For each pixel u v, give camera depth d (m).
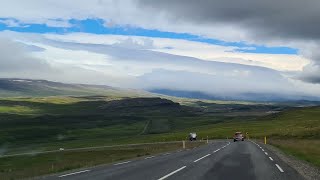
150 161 30.17
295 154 39.22
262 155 36.47
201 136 149.00
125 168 24.42
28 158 87.12
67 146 155.25
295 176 19.72
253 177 19.38
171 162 28.72
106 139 190.25
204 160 30.44
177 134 170.75
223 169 23.23
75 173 22.09
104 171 22.84
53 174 22.53
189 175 20.03
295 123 185.75
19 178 22.02
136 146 98.12
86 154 82.19
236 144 65.88
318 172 21.73
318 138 93.94
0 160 88.56
